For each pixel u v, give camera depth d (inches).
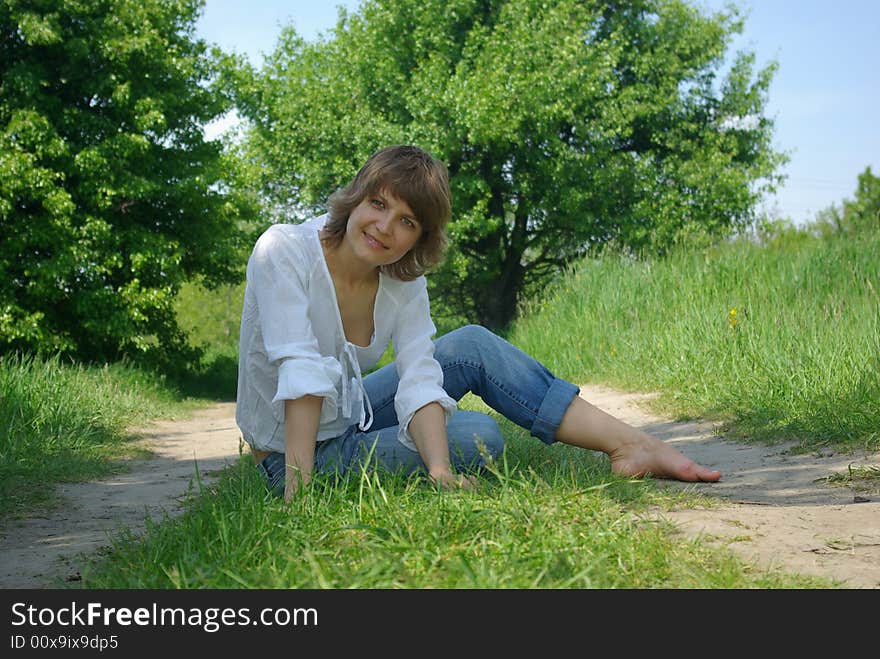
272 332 101.2
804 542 79.2
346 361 108.7
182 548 77.2
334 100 865.5
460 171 837.2
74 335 632.4
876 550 76.3
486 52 813.2
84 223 578.9
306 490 90.0
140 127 593.6
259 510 83.6
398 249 100.4
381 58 848.3
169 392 538.9
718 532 82.6
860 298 243.8
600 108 859.4
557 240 902.4
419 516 80.0
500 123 768.9
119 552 81.5
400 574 66.1
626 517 82.1
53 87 598.2
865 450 133.8
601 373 326.6
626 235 828.6
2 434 202.5
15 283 575.2
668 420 205.0
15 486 149.2
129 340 621.3
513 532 74.9
